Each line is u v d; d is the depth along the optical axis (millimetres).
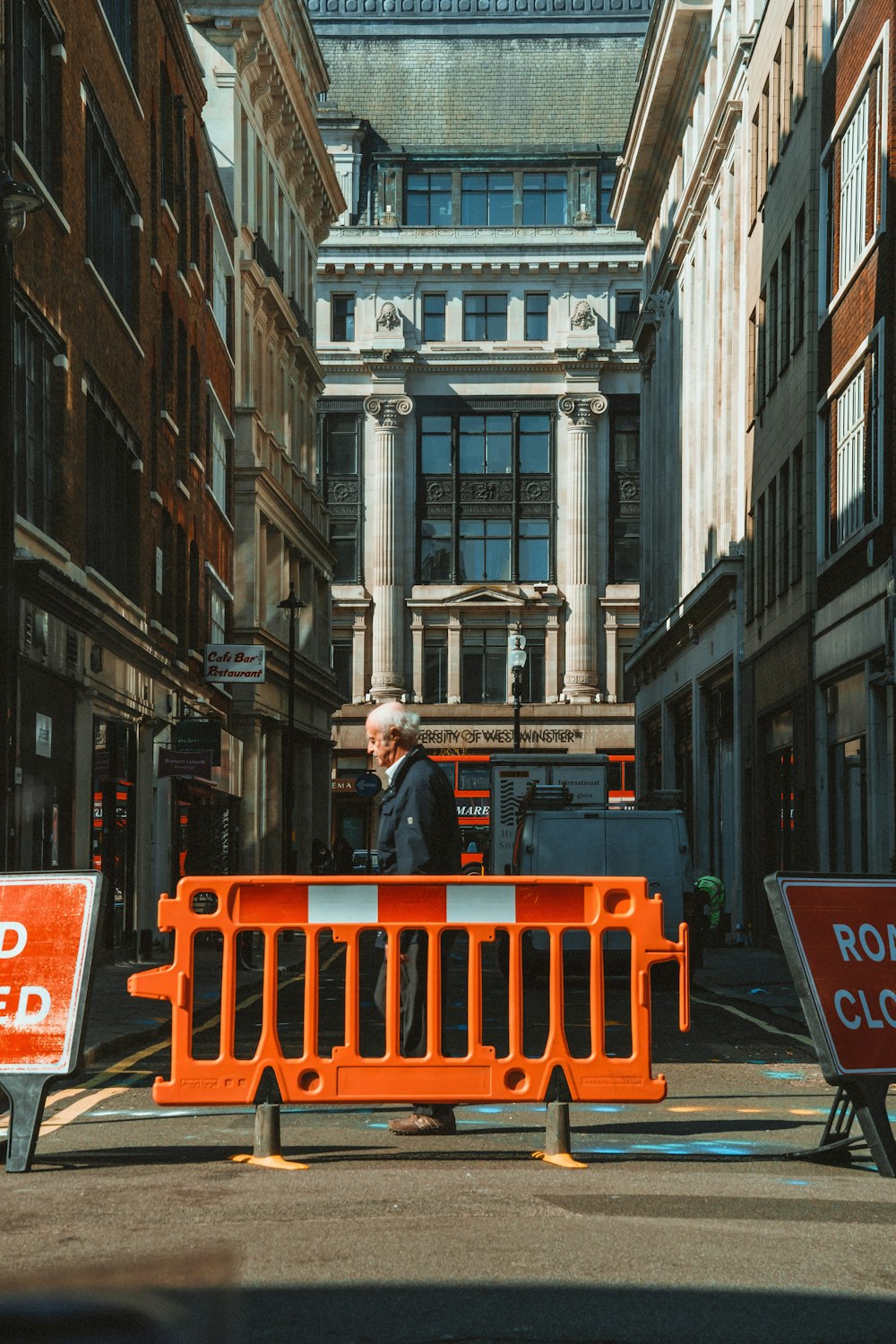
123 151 26344
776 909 7230
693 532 43812
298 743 52938
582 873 21984
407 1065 7520
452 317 71562
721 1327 4102
